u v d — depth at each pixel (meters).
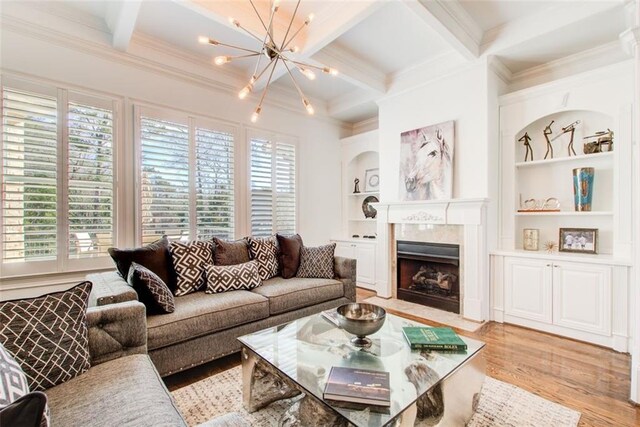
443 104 3.67
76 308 1.44
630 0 2.39
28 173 2.59
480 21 2.99
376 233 4.86
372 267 4.62
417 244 3.94
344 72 3.63
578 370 2.27
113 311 1.59
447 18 2.77
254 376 1.81
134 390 1.25
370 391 1.29
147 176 3.22
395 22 2.97
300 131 4.76
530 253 3.11
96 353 1.51
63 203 2.74
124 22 2.58
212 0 2.49
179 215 3.46
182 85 3.50
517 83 3.62
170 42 3.26
